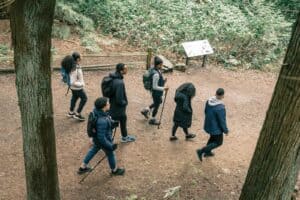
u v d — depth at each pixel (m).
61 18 13.80
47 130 4.85
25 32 4.21
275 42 14.77
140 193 7.01
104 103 6.57
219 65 13.74
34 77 4.46
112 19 14.91
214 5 15.94
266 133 4.04
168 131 9.20
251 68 13.88
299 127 3.81
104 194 6.91
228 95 11.59
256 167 4.22
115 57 13.05
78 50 12.90
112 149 6.98
